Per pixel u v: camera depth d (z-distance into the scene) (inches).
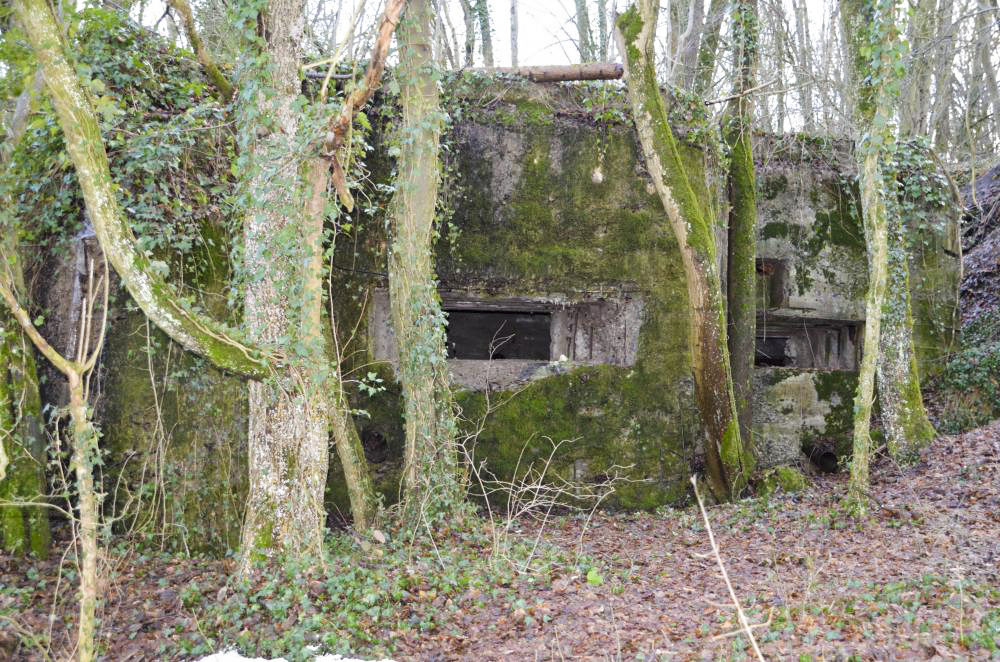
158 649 241.0
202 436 366.3
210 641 242.4
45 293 373.1
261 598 262.4
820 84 583.8
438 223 408.5
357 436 379.2
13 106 369.7
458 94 439.2
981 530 335.9
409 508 365.7
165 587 296.7
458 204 437.4
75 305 373.1
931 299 567.2
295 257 277.4
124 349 369.4
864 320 548.7
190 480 362.3
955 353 562.6
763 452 508.4
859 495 366.6
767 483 458.0
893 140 438.6
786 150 546.6
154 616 268.1
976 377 525.7
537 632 245.1
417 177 365.4
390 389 422.9
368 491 372.8
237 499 364.2
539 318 612.4
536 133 448.1
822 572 297.6
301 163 278.1
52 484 331.9
